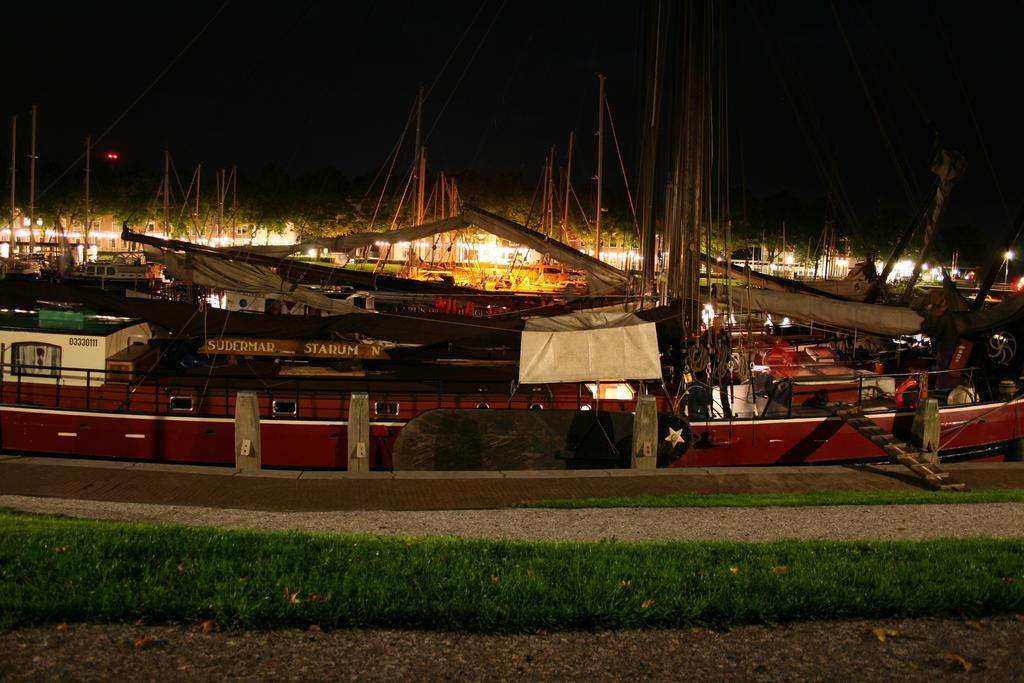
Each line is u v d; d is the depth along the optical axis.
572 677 5.89
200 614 6.59
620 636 6.56
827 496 13.50
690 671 6.02
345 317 17.61
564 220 83.06
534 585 7.36
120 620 6.53
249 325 17.48
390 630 6.55
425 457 16.56
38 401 18.09
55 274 56.19
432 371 18.69
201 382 17.88
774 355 22.12
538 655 6.21
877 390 20.28
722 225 23.33
